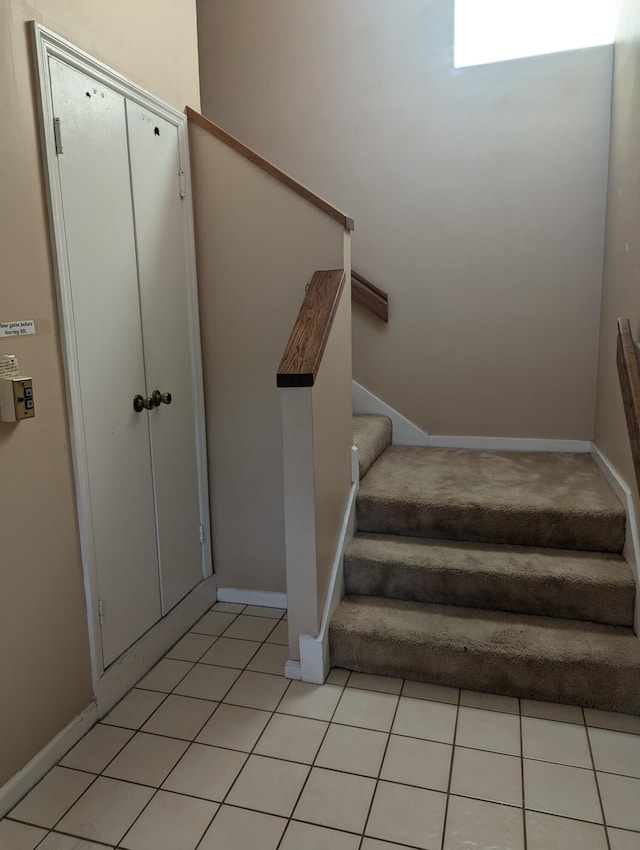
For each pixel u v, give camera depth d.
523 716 1.90
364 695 2.03
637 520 2.15
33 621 1.64
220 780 1.67
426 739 1.81
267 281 2.39
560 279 3.05
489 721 1.88
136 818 1.55
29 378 1.54
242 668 2.19
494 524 2.41
